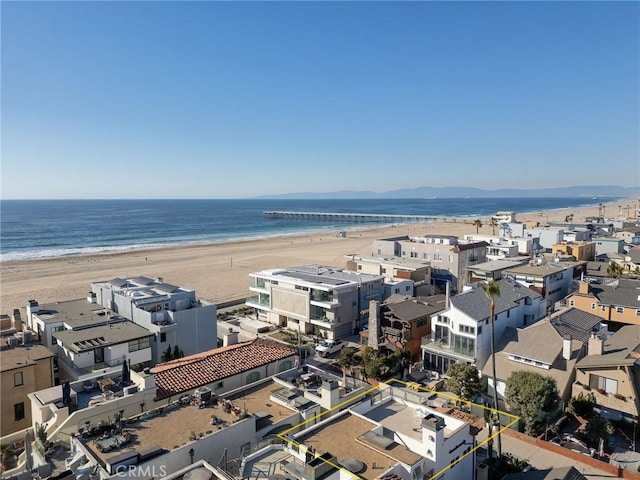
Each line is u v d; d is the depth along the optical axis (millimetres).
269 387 30125
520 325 50031
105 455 20766
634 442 33375
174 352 46438
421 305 54844
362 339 57344
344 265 120438
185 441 22125
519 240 92125
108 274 110875
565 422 35719
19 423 35031
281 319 67688
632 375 35406
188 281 102688
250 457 21594
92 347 39188
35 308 48312
